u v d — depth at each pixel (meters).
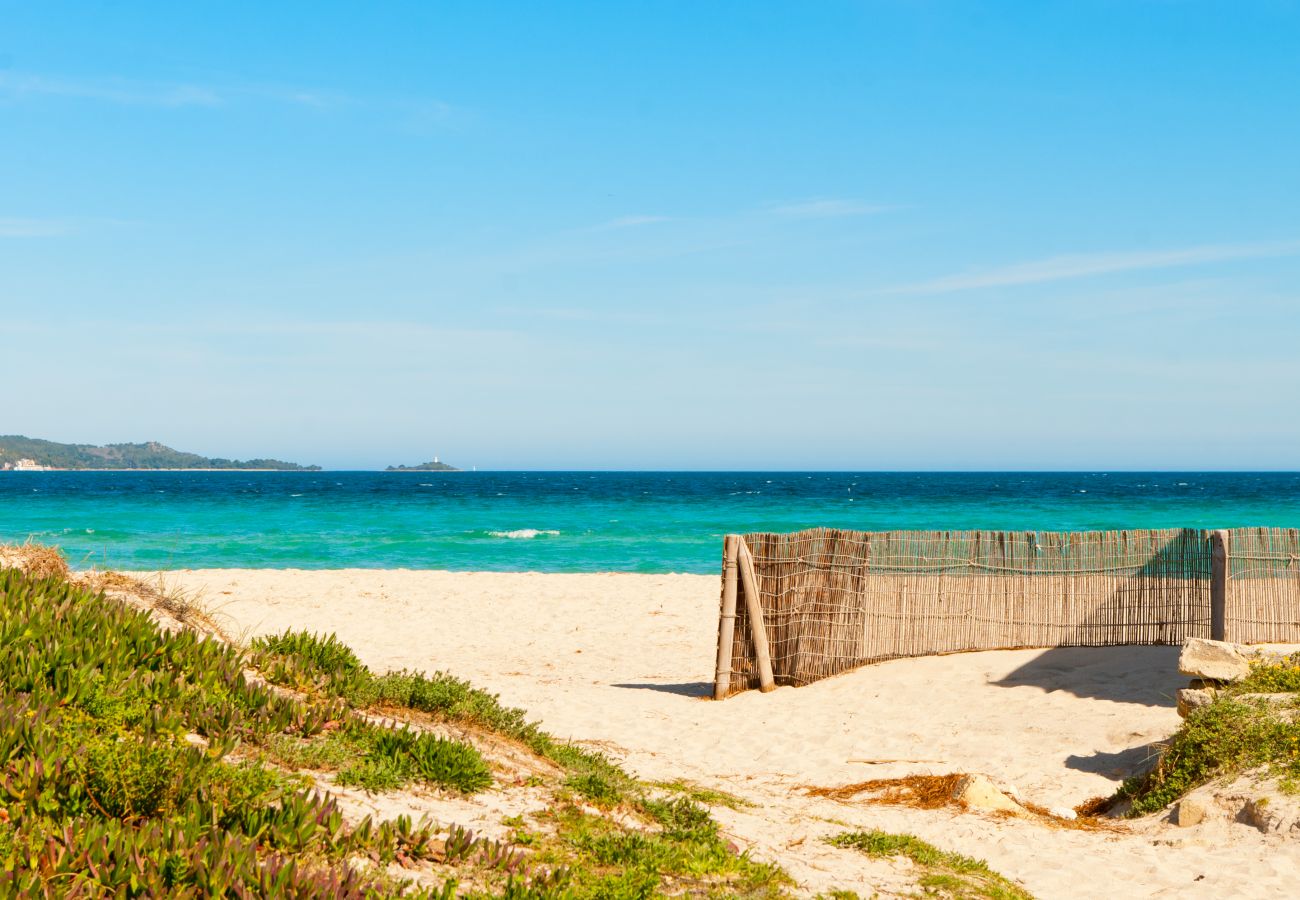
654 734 11.40
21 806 4.73
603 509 68.06
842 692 13.08
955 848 7.30
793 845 6.87
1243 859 6.83
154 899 4.02
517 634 19.45
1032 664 13.07
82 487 120.62
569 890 4.73
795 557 13.96
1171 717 10.48
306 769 6.25
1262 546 13.27
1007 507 74.31
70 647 6.77
